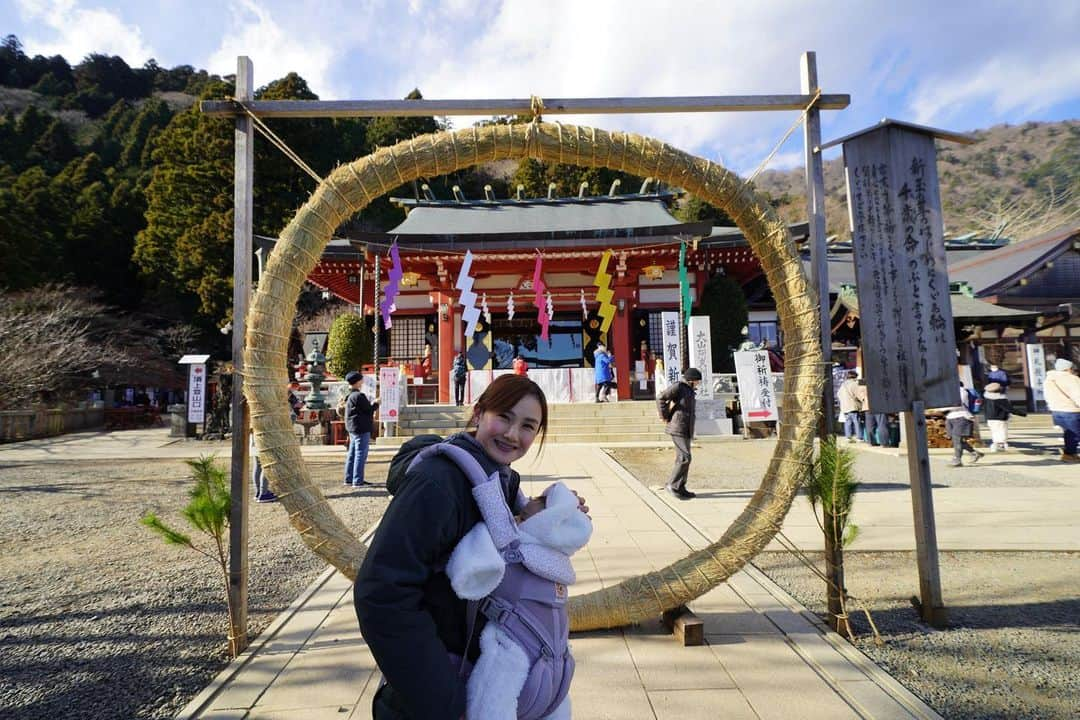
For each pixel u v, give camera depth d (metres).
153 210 29.80
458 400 16.55
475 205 23.38
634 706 2.54
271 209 28.27
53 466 11.34
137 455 13.09
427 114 3.50
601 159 3.39
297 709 2.55
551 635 1.46
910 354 3.41
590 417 14.73
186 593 4.20
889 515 6.16
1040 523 5.74
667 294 19.28
